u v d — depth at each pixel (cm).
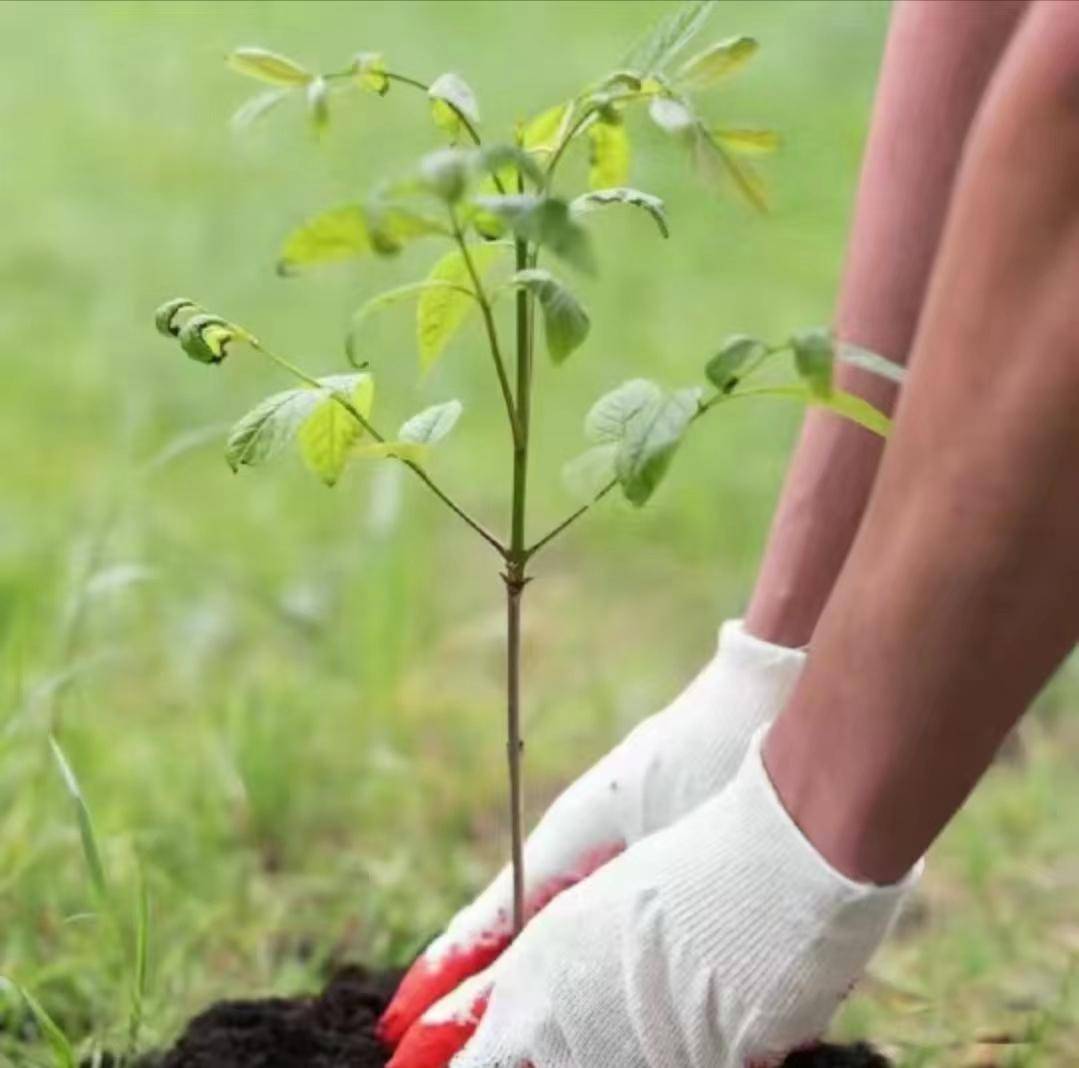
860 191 299
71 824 416
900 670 231
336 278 820
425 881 431
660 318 774
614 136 270
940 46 288
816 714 244
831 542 300
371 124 998
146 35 1173
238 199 922
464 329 754
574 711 513
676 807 306
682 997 257
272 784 451
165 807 441
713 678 311
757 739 260
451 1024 288
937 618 227
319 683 514
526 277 238
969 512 224
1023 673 229
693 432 673
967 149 238
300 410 255
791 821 249
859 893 244
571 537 622
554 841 312
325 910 417
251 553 589
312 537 605
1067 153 216
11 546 564
